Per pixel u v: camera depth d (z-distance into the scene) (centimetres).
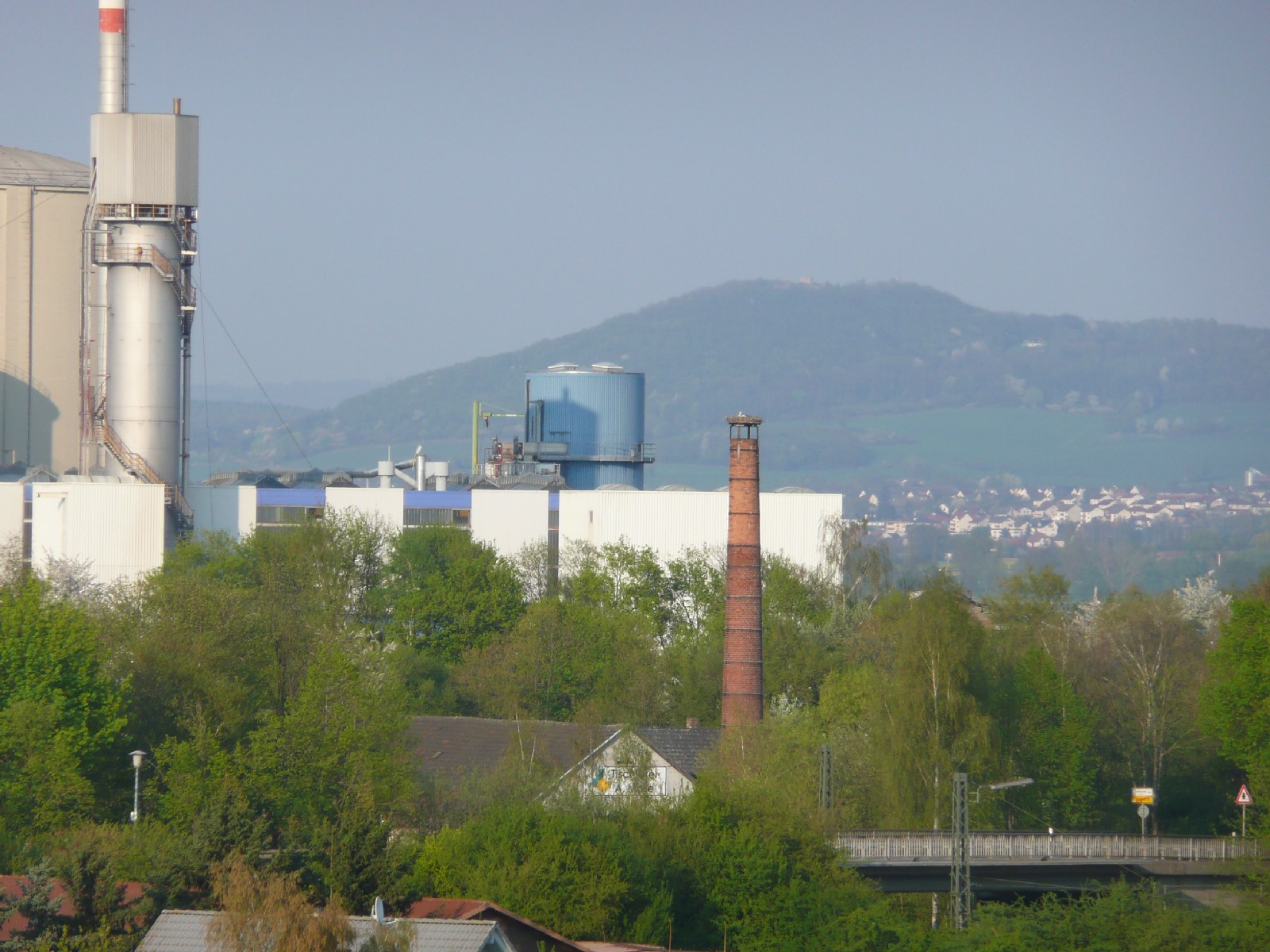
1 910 17275
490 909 18175
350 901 19150
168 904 18450
